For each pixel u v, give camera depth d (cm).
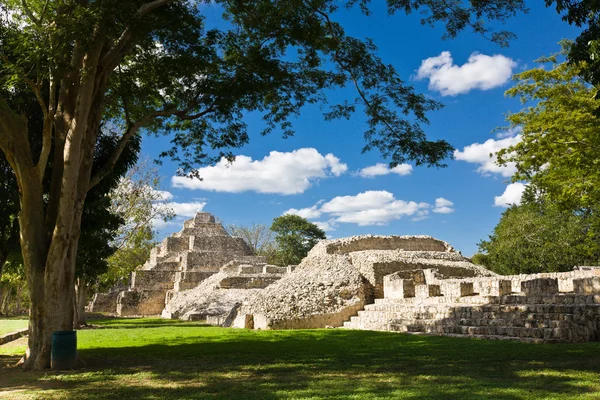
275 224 7025
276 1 1440
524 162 2191
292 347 1521
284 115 1745
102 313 5431
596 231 3497
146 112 1764
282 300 2559
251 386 873
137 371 1091
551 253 3869
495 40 1417
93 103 1301
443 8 1394
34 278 1188
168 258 6069
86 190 1264
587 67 988
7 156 1222
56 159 1286
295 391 809
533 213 4384
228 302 4019
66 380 988
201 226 6381
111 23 1152
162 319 4031
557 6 947
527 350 1242
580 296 1573
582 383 803
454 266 2925
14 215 1575
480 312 1780
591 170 2091
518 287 1948
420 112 1620
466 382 845
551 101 2178
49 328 1168
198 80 1568
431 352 1288
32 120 1520
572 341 1397
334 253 3381
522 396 717
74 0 1235
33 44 1106
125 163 1656
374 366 1077
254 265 5075
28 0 1345
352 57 1588
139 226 3344
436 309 2006
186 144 1761
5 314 5588
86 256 2167
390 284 2539
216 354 1384
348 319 2498
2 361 1348
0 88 1184
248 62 1512
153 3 1241
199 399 775
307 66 1639
